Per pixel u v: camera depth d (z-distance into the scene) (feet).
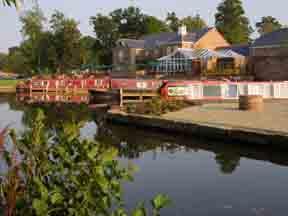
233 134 52.01
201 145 55.57
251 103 74.08
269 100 101.24
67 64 228.84
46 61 226.99
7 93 174.19
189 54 186.50
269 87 108.06
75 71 238.68
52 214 10.29
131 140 59.31
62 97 148.56
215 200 31.32
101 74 218.38
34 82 161.68
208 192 33.24
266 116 65.41
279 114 67.67
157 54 247.70
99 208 10.47
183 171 40.16
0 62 359.46
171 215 28.02
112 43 311.27
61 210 10.38
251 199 31.48
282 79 171.22
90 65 255.50
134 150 51.65
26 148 11.07
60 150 10.68
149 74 206.90
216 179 37.29
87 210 10.30
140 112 74.38
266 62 177.58
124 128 70.64
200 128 56.95
